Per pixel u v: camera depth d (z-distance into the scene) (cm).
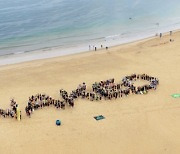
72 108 4878
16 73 6475
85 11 12506
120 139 4100
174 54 7062
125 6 13238
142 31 9575
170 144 3975
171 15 11406
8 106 5078
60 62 7025
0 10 13275
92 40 8856
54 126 4441
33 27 10394
